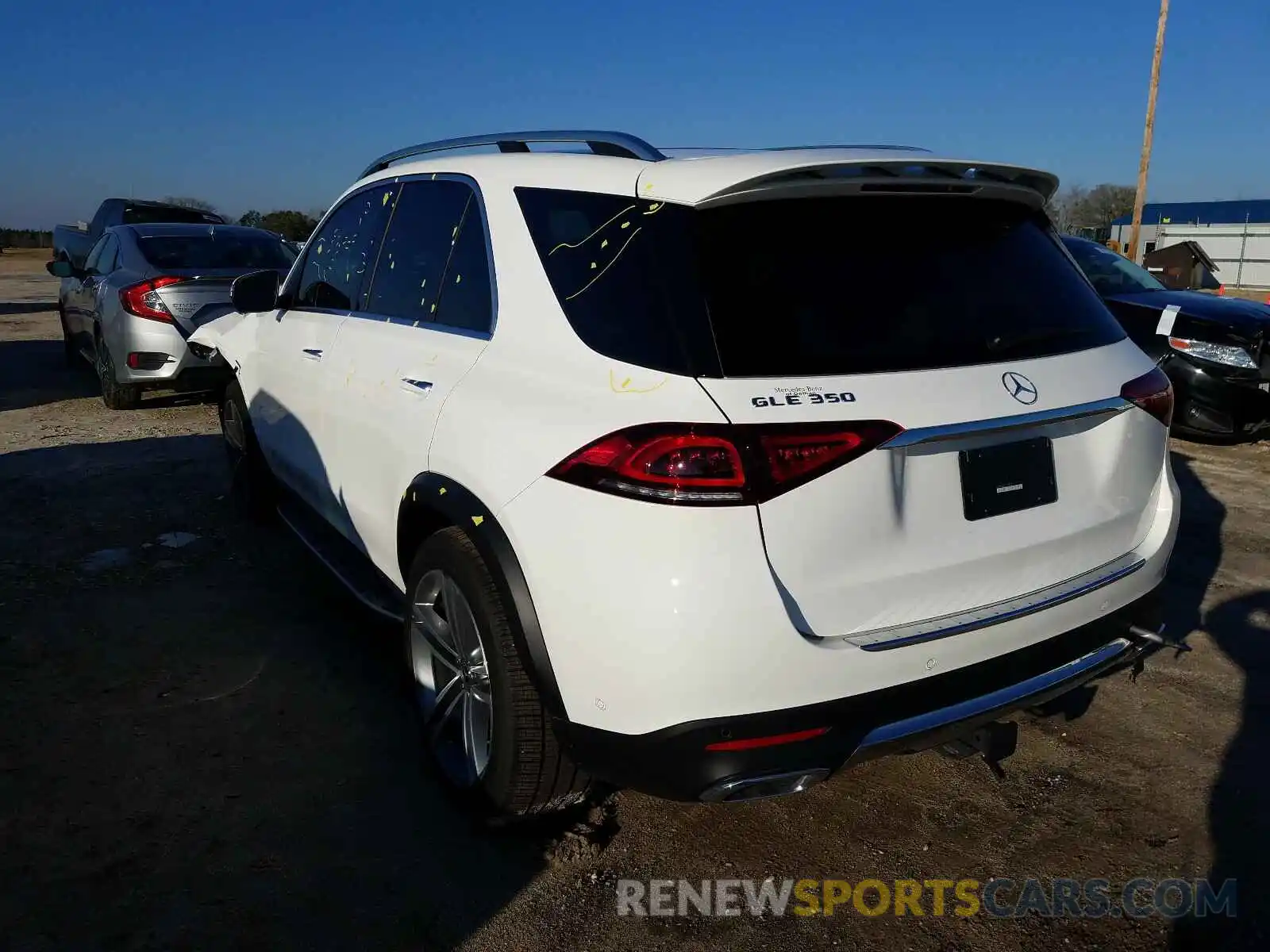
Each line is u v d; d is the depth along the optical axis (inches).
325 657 152.8
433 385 114.3
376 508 129.6
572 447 89.3
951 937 96.7
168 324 322.0
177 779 119.6
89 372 446.6
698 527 82.0
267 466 193.2
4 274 1362.0
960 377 92.7
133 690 141.5
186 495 237.5
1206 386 286.2
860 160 91.5
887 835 112.3
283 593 177.6
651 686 84.1
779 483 83.0
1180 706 141.0
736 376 85.3
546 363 99.0
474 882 103.0
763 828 113.3
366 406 130.6
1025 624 96.0
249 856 106.0
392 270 139.7
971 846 110.3
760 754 84.8
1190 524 223.3
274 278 177.6
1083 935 96.9
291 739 129.4
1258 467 275.1
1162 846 110.0
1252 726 135.3
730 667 82.5
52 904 97.7
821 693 85.4
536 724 98.9
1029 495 98.0
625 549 84.3
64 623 163.8
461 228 123.1
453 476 104.7
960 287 99.5
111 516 221.1
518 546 93.8
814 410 84.7
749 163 93.0
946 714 92.0
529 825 111.3
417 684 122.9
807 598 85.4
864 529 87.0
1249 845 109.7
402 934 95.4
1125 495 107.2
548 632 91.7
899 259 97.7
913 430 87.6
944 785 122.1
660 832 112.3
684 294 89.3
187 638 158.9
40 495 237.9
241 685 143.6
